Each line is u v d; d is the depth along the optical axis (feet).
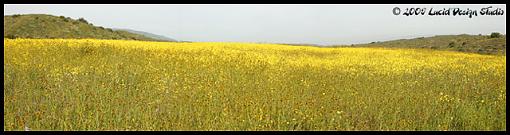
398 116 24.73
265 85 32.68
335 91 31.71
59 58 43.98
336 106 26.55
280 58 59.00
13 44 56.29
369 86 34.22
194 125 22.74
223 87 30.53
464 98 31.58
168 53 55.26
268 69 43.73
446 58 76.13
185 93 28.58
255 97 27.73
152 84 32.04
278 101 26.32
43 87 30.48
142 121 22.53
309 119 23.80
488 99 30.89
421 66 54.29
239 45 101.65
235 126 22.33
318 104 26.89
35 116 23.24
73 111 24.00
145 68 39.19
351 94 30.07
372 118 25.23
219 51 65.72
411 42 227.20
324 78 38.70
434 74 45.44
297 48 98.63
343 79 38.29
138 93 29.01
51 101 26.48
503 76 44.98
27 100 26.66
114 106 24.99
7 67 36.19
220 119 22.71
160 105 25.79
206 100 26.61
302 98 28.53
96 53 50.31
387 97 29.48
